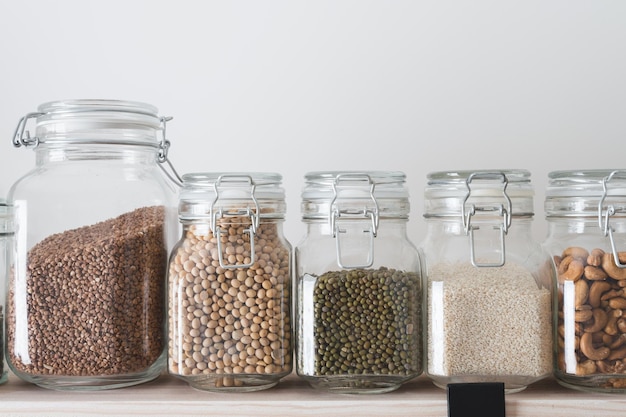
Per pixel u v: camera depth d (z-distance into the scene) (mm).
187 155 1086
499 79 1072
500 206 812
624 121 1065
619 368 789
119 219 849
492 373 791
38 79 1088
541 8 1073
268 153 1083
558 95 1071
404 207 849
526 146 1070
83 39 1091
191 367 812
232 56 1087
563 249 839
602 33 1069
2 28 1090
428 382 880
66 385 833
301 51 1084
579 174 820
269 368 814
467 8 1077
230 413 789
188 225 849
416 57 1078
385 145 1079
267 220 845
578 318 799
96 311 821
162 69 1087
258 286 814
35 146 889
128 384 852
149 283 854
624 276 791
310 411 786
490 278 805
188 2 1089
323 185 837
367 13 1080
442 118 1076
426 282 838
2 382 884
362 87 1079
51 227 847
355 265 822
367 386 810
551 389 833
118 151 881
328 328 803
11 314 852
